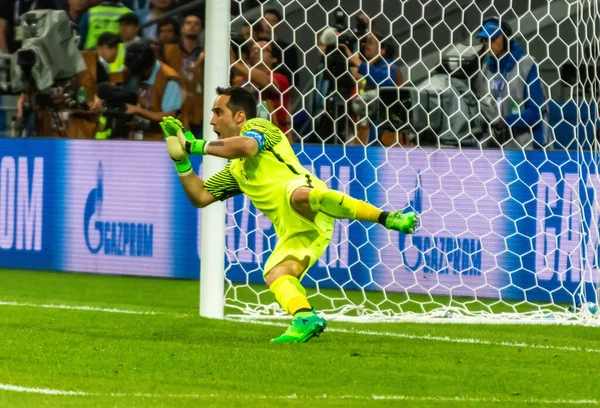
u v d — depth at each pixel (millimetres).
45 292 24141
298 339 16250
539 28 25531
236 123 16562
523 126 25375
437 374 13938
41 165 28375
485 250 24422
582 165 23953
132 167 27406
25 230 28625
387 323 20031
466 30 26109
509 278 24281
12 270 28359
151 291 24766
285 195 15828
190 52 28281
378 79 25891
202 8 28250
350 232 25156
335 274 25344
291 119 26000
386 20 26391
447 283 24688
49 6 29547
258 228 24938
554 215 24016
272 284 16297
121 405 11367
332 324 19625
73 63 29203
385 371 14047
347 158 25266
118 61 28781
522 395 12609
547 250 24062
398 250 24891
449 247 24641
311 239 16141
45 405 11273
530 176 24188
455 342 17281
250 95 16719
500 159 24344
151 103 28516
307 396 12156
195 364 14242
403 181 24906
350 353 15508
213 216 19875
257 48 26250
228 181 16766
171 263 27047
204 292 20047
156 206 27141
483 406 11875
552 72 25547
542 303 24078
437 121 25547
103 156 27688
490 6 25547
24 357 14570
